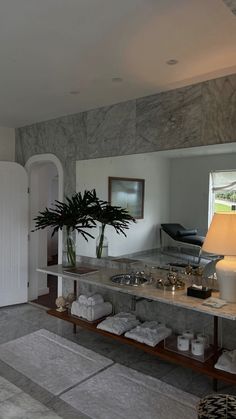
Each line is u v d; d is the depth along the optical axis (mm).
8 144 4887
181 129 3039
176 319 3254
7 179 4562
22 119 4324
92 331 3438
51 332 3734
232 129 2711
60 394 2547
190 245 3123
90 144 3854
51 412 2326
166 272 3305
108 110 3652
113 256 3734
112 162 3646
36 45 2242
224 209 2912
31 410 2342
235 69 2650
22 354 3189
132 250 3555
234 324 2854
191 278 3111
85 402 2451
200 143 2904
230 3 1462
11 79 2891
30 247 4930
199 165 3051
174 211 3234
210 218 2998
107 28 2010
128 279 3248
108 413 2326
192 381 2754
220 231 2541
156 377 2811
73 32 2062
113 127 3609
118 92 3223
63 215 3592
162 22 1937
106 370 2916
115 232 3688
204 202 3033
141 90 3160
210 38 2137
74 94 3291
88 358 3131
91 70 2682
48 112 3977
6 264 4586
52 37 2129
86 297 3564
